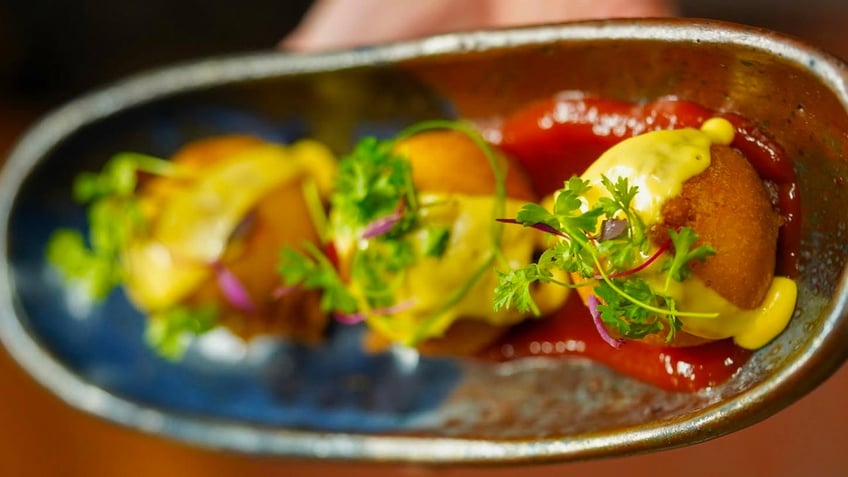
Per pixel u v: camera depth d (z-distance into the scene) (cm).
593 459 35
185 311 44
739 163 33
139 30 70
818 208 33
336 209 39
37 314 49
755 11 59
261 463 61
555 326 38
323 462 43
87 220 49
